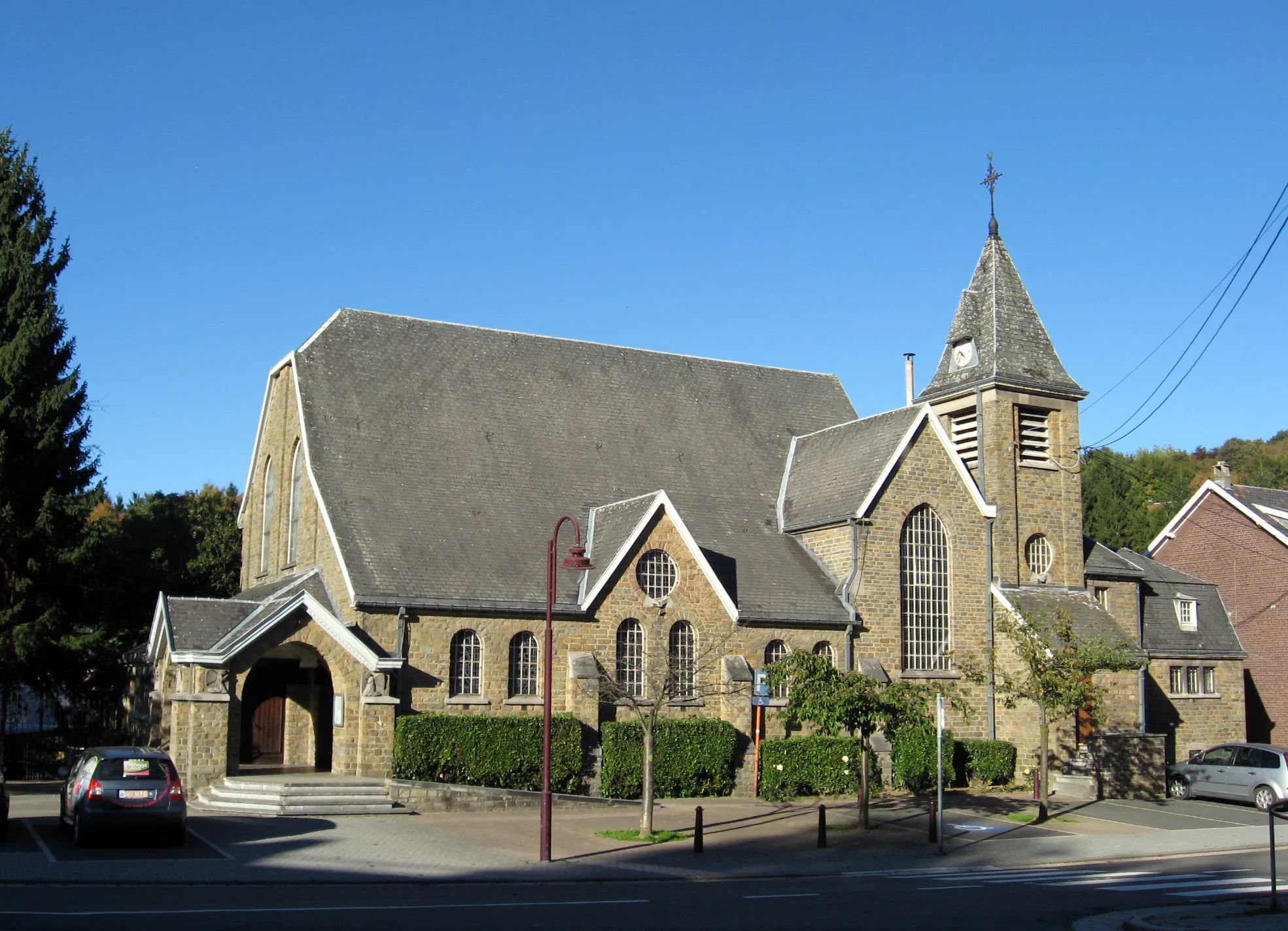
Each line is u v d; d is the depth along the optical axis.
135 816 24.25
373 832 27.62
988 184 49.25
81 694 46.38
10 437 40.88
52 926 15.77
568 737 35.62
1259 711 54.91
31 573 41.25
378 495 38.12
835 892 22.00
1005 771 41.88
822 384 52.09
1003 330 47.12
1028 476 46.59
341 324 42.44
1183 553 59.44
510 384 44.19
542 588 37.72
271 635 33.34
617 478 43.22
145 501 68.25
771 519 44.88
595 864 24.64
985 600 44.09
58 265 43.47
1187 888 23.05
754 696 38.69
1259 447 121.69
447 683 35.75
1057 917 19.20
